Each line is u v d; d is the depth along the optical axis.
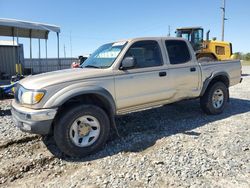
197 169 3.43
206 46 16.61
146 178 3.25
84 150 4.00
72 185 3.17
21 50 18.05
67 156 4.05
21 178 3.42
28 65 19.70
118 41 5.00
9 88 6.82
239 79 6.85
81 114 3.96
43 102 3.72
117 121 5.75
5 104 7.72
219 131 4.98
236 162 3.59
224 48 17.11
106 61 4.70
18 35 12.80
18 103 4.12
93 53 5.46
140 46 4.82
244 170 3.37
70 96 3.84
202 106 6.14
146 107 4.98
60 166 3.74
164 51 5.15
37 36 13.23
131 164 3.67
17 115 3.96
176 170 3.42
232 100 8.09
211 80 6.00
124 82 4.48
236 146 4.16
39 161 3.87
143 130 5.18
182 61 5.46
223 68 6.25
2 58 17.48
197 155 3.86
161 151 4.07
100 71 4.30
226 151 3.97
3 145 4.42
